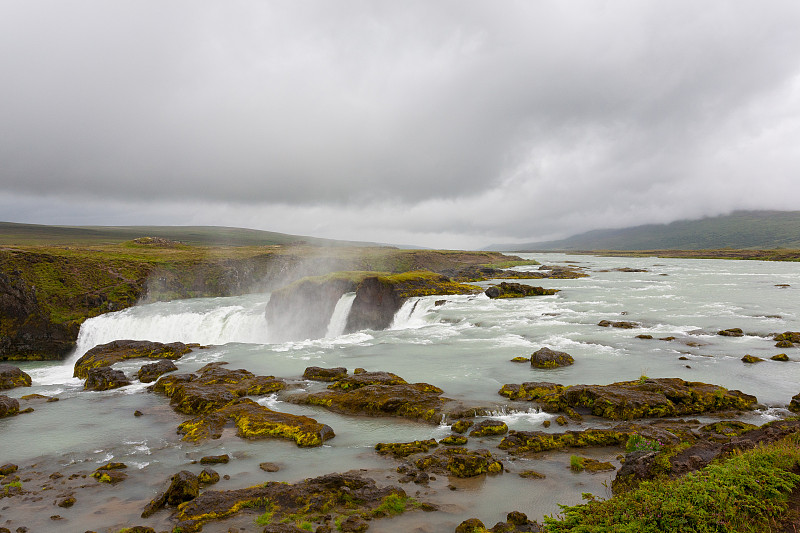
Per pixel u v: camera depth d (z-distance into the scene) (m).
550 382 30.44
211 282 108.19
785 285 74.25
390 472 19.00
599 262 163.62
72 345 71.81
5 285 70.00
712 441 19.45
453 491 16.86
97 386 36.31
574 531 10.12
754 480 10.27
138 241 164.25
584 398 25.67
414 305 65.31
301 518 14.76
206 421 25.67
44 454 22.91
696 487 10.34
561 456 19.91
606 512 10.60
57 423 27.55
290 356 43.59
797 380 28.92
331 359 41.34
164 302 92.56
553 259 197.88
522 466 18.97
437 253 169.12
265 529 13.45
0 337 68.31
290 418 25.36
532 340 43.00
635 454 15.73
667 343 39.12
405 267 143.62
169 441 24.17
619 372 32.03
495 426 23.03
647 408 24.14
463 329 50.12
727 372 30.97
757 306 54.84
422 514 15.09
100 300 81.81
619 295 67.19
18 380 38.88
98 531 15.13
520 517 14.04
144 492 18.27
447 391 29.83
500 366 35.22
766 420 23.00
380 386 30.19
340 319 71.25
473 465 18.33
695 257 189.00
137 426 26.81
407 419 26.30
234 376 35.19
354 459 20.80
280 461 20.77
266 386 32.28
